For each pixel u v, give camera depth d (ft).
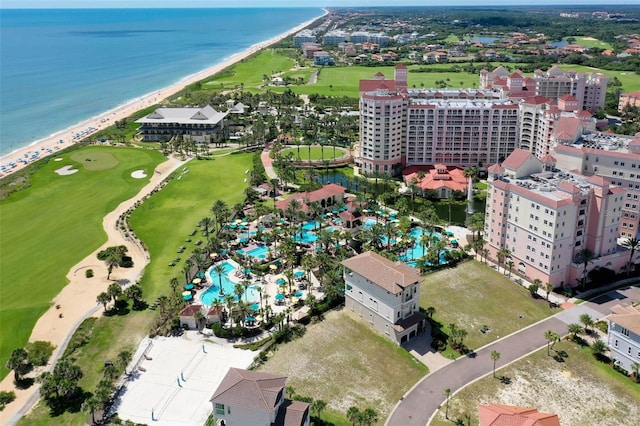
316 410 369.09
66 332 480.64
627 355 416.05
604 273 543.80
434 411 380.78
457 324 481.46
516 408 334.03
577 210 524.93
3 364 440.86
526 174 591.78
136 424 369.09
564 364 427.33
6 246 651.25
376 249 617.21
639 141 643.86
